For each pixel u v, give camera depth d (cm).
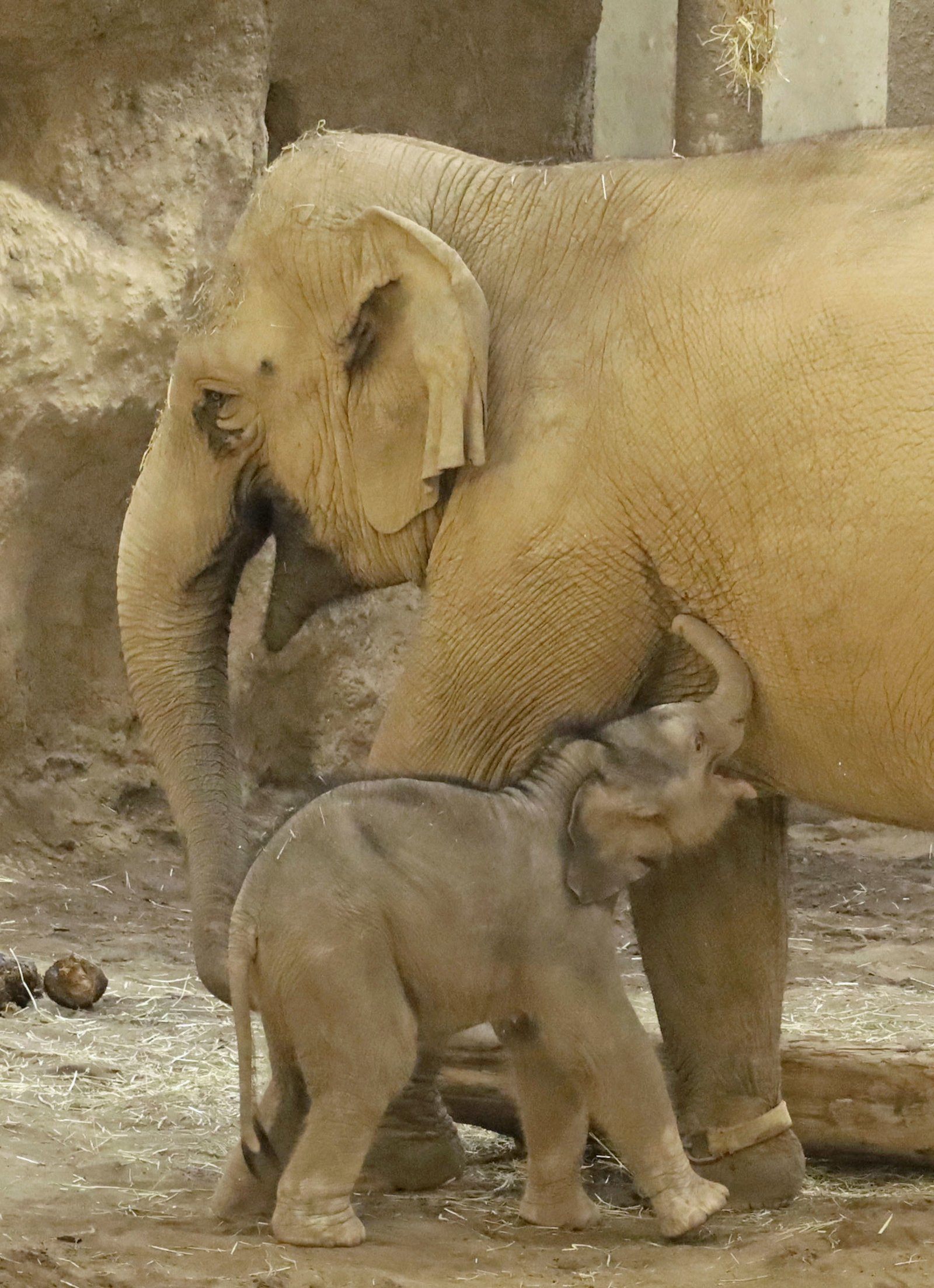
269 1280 742
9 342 1738
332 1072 795
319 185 946
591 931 820
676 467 853
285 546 998
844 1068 941
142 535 1030
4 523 1788
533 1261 796
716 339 855
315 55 2039
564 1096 845
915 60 2833
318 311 940
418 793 816
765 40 1794
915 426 809
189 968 1538
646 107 2523
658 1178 825
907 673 826
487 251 923
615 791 820
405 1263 783
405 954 801
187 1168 945
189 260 1877
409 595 2194
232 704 2002
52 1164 945
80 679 1919
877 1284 758
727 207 890
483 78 2208
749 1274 776
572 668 882
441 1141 927
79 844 1894
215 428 988
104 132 1856
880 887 2008
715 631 865
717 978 923
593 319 888
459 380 881
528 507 876
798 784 897
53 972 1336
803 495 830
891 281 832
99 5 1794
